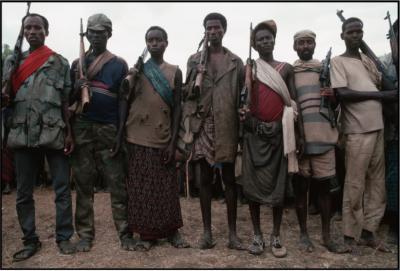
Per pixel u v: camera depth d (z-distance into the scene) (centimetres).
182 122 363
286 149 329
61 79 343
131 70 349
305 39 361
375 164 359
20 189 344
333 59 365
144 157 354
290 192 483
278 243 346
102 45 356
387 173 379
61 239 355
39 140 327
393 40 369
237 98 353
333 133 352
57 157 349
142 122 354
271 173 340
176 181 371
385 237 393
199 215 496
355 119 353
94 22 347
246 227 441
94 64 352
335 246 353
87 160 359
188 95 355
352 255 345
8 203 551
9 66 337
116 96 358
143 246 358
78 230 373
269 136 337
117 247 368
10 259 343
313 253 351
